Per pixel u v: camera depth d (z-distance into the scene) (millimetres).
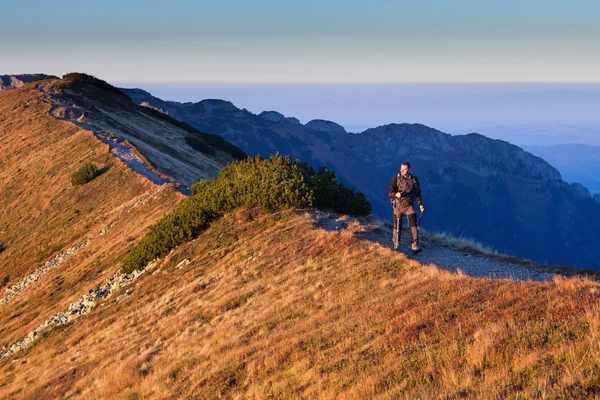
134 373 14133
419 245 16812
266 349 12047
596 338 7297
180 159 65625
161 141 71375
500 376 7266
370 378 8555
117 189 44656
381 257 15211
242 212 22969
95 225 40188
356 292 13500
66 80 85062
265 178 23453
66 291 29516
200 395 11211
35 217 47344
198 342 14516
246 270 18125
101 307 22734
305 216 20656
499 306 9672
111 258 30547
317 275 15617
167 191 37375
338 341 10961
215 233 22578
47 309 27891
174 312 17875
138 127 75062
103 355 17016
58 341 21109
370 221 21203
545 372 7004
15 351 22984
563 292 9328
